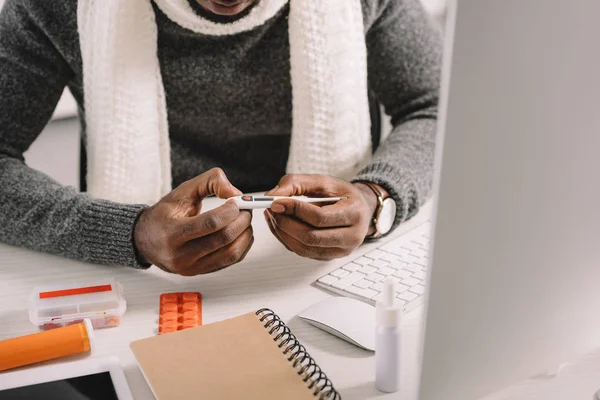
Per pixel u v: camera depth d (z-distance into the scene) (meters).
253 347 0.64
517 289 0.50
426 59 1.22
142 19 1.07
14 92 1.03
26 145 1.05
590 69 0.45
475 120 0.43
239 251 0.79
